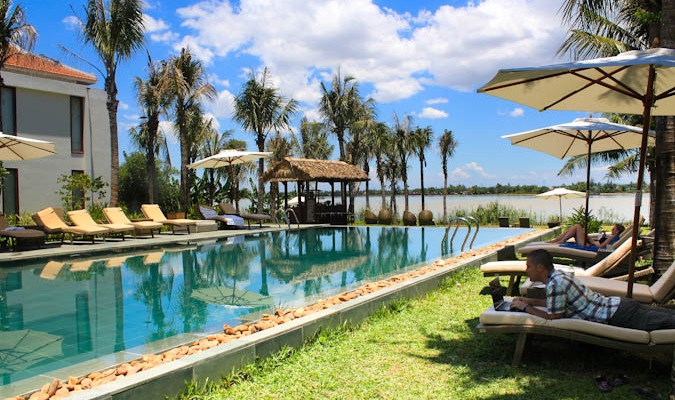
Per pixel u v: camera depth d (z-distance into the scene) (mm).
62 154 20047
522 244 11672
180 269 9773
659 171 6250
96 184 19000
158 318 5828
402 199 76250
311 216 21969
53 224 13055
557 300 3811
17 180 18547
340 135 29359
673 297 4777
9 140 11766
